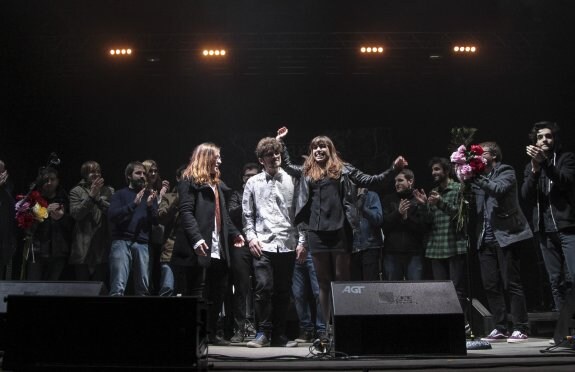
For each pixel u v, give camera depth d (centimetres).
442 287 310
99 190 545
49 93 947
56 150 955
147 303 249
